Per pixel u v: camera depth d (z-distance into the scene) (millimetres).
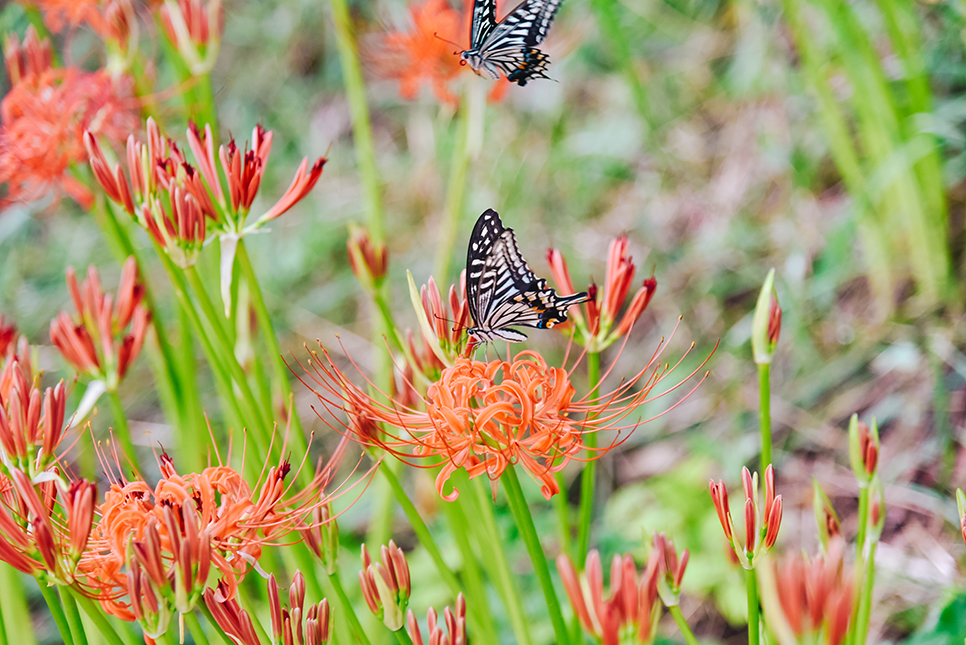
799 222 2055
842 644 1239
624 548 1661
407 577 1327
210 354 1415
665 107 2387
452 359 1354
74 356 1417
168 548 1297
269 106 2748
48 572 1291
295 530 1334
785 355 1991
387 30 1642
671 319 2152
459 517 1450
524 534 1331
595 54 2457
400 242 2475
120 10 1501
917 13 1975
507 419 1318
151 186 1365
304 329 2340
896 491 1695
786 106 2133
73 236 2414
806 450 1856
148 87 1525
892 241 1912
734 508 1691
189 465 1537
